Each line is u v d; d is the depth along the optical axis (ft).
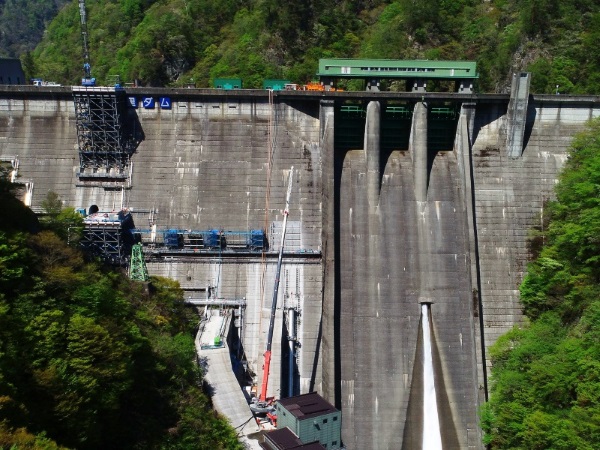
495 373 200.95
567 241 203.72
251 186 227.40
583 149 221.05
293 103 230.48
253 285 219.61
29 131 228.63
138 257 206.49
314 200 227.61
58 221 194.70
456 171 230.89
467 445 204.74
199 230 222.69
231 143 230.07
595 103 233.76
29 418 122.72
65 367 134.41
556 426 157.89
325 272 215.31
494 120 234.38
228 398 182.60
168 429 156.97
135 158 228.22
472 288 216.95
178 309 207.92
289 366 209.67
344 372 209.15
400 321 214.48
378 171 225.97
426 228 223.71
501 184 231.71
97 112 220.02
